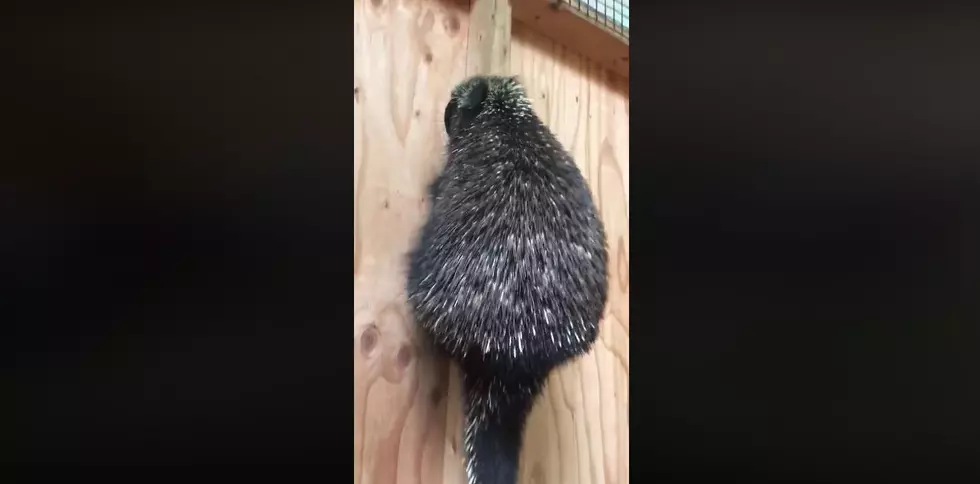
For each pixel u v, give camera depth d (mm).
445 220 865
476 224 835
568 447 1028
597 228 887
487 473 901
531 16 1021
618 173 1103
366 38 931
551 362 851
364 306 912
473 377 914
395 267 929
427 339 935
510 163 838
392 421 920
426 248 895
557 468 1016
